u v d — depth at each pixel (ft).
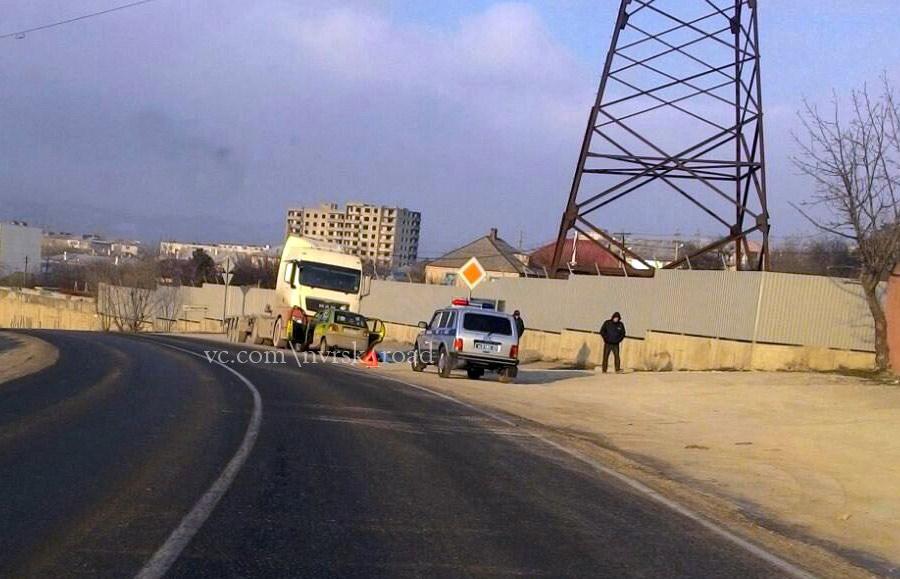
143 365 91.20
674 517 33.81
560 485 38.50
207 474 36.27
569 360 123.13
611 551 28.04
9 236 381.81
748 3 106.42
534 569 25.48
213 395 64.64
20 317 312.50
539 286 134.31
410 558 25.82
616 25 108.37
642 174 110.52
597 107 109.50
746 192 111.34
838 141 120.47
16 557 24.22
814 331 92.79
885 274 86.53
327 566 24.66
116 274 299.99
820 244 144.05
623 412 69.15
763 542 30.89
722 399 72.54
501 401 73.10
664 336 106.32
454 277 211.82
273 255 465.06
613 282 118.21
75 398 59.52
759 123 106.93
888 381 77.10
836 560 29.17
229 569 23.94
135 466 37.19
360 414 57.93
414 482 36.86
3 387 65.31
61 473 35.19
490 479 38.68
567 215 114.52
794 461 47.88
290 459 40.40
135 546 25.71
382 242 438.40
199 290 253.24
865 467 46.01
